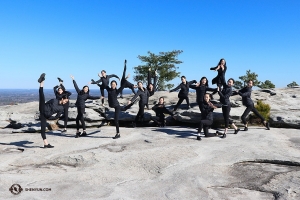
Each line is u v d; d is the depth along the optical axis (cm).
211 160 860
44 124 1034
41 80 1023
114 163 844
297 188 662
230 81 1159
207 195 636
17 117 1727
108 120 1577
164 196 629
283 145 1013
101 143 1094
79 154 906
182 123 1500
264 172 780
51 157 910
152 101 2052
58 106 1058
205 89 1348
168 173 766
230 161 852
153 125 1517
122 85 1240
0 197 610
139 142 1101
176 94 2288
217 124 1399
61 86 1350
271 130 1272
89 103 1683
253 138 1120
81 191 653
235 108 1484
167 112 1458
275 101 1703
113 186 685
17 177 734
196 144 1035
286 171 789
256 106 1448
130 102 1352
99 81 1586
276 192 647
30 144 1102
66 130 1374
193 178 730
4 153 983
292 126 1325
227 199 617
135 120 1459
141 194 639
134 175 761
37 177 742
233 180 725
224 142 1066
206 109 1127
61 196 624
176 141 1093
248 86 1262
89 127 1508
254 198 623
